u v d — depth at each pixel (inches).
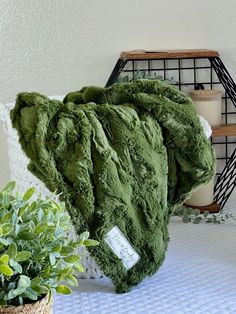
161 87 44.7
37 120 39.0
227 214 61.8
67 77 64.6
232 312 39.7
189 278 45.3
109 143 41.7
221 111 66.0
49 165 38.7
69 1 62.9
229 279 45.1
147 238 42.9
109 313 39.6
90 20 63.6
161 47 65.3
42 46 63.7
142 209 42.4
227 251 50.9
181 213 60.2
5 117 48.8
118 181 40.8
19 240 27.8
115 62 64.7
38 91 64.6
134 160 42.0
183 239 54.1
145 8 64.1
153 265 43.6
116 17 63.9
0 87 64.1
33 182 44.7
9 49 63.4
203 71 66.0
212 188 62.7
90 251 40.5
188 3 64.6
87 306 40.7
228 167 65.6
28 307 27.5
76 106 42.1
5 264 25.8
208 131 49.3
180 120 43.4
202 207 62.0
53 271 28.7
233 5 64.9
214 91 61.8
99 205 40.3
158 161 43.3
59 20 63.2
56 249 28.6
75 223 39.6
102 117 42.1
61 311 39.9
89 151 40.1
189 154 44.0
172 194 45.8
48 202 30.6
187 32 65.2
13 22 62.8
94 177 40.3
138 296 42.3
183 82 66.0
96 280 45.2
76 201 39.6
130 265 42.5
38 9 62.7
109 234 40.8
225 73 64.6
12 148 47.9
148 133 42.9
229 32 65.5
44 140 38.9
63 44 63.8
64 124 39.7
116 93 44.8
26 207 29.5
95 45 64.2
